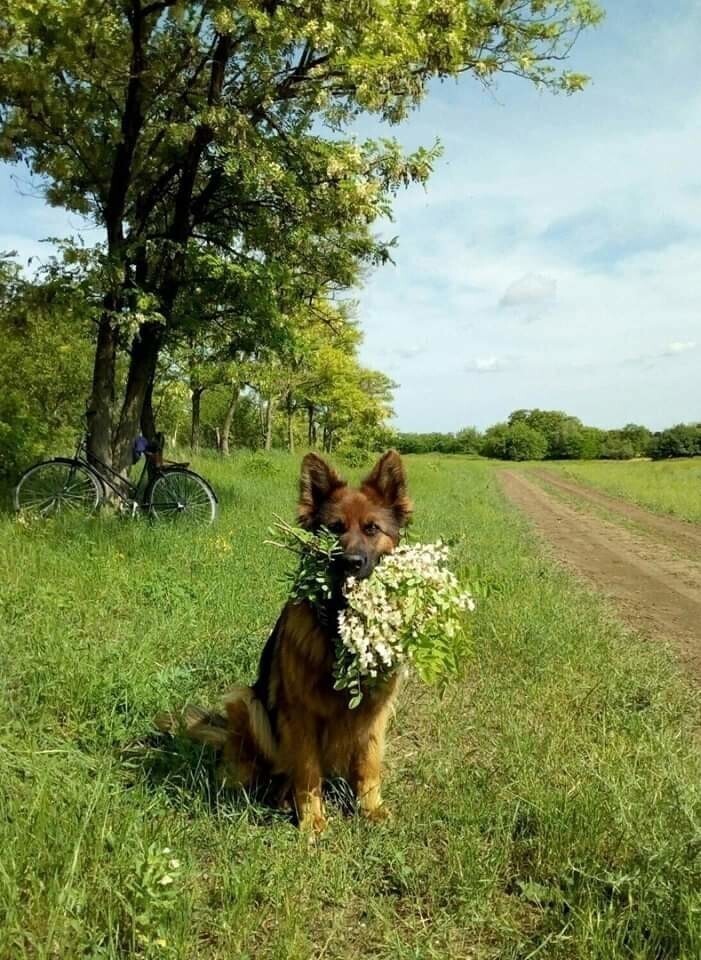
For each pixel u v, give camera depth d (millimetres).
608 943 2389
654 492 22453
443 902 2762
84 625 5547
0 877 2396
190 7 9023
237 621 5852
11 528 7859
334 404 32625
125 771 3494
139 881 2432
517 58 10453
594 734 4230
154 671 4605
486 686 5020
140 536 8156
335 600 3246
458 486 23453
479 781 3537
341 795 3551
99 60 9242
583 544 12000
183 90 9633
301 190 9664
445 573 3191
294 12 8906
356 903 2764
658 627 6977
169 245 9914
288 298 10898
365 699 3295
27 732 3574
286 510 11039
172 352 11969
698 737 4465
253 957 2439
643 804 3145
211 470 16859
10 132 9805
